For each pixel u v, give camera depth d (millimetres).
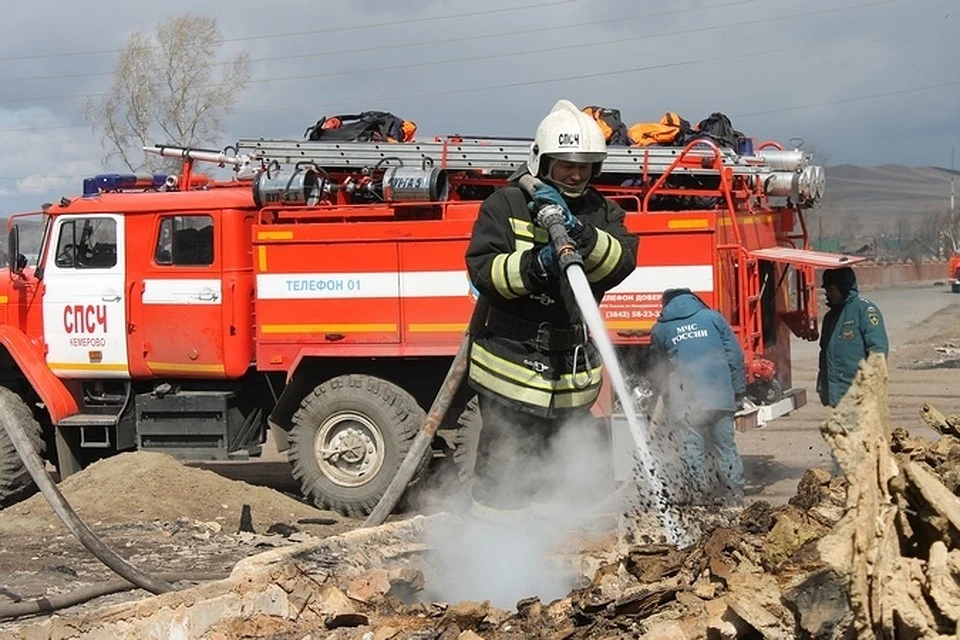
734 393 8844
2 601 6492
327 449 10352
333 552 4980
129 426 11234
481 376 5164
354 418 10281
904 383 17703
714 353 8734
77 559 8172
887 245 93438
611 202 5215
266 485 12062
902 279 59656
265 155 10875
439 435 10164
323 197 10734
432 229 10219
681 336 8797
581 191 5023
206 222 10844
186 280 10883
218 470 13094
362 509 10250
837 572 3064
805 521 4168
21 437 5930
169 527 9195
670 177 10492
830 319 9609
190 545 8586
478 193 11156
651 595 3930
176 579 6523
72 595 6191
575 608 4125
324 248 10445
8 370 11602
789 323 11523
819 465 11656
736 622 3545
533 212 4887
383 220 10406
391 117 11375
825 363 9633
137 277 11016
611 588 4219
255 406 11203
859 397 3195
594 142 4938
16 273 11344
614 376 4621
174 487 9938
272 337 10570
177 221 10922
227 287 10766
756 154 11148
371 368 10570
